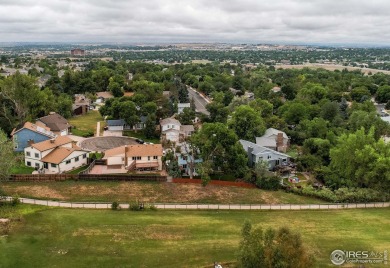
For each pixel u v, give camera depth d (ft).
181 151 242.58
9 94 294.25
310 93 421.59
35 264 114.52
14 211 153.28
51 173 211.20
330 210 173.88
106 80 528.63
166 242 132.16
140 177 201.77
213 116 347.36
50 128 283.38
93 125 334.85
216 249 127.65
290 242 92.12
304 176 225.15
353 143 201.87
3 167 166.50
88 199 178.09
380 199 187.01
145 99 361.71
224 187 201.16
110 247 126.72
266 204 181.37
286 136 282.97
